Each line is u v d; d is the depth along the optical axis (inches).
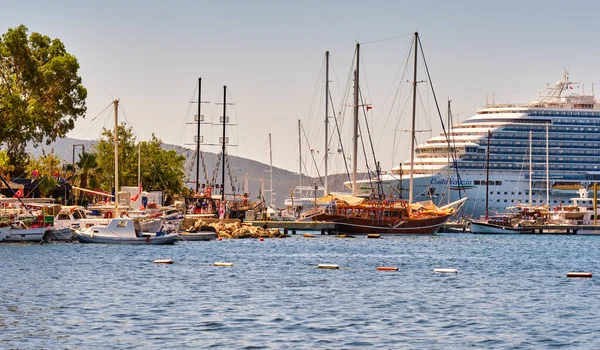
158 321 2593.5
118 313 2726.4
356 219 7696.9
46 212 5895.7
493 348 2281.0
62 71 7283.5
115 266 4131.4
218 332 2437.3
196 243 6063.0
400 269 4274.1
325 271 4089.6
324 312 2797.7
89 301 2965.1
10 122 6727.4
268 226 7721.5
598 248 6815.9
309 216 7775.6
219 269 4099.4
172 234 5802.2
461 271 4239.7
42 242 5393.7
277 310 2822.3
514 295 3292.3
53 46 7504.9
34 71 7175.2
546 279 3912.4
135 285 3412.9
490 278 3919.8
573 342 2369.6
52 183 7342.5
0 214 5580.7
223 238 6825.8
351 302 3031.5
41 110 6919.3
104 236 5492.1
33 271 3838.6
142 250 5147.6
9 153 7578.7
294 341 2330.2
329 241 6697.8
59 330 2444.6
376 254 5324.8
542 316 2783.0
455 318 2716.5
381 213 7805.1
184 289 3316.9
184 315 2701.8
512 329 2544.3
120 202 7121.1
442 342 2343.8
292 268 4217.5
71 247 5167.3
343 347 2265.0
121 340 2320.4
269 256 4963.1
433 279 3823.8
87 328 2472.9
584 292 3410.4
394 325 2583.7
